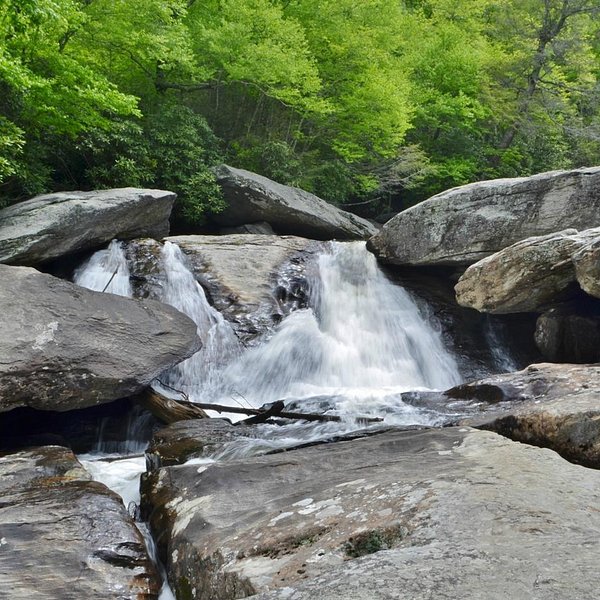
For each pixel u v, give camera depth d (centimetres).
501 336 1083
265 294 1029
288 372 929
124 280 962
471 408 635
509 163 2348
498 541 221
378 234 1190
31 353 646
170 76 1691
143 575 338
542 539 221
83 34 1320
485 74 2288
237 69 1594
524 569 187
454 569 187
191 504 392
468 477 324
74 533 371
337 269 1155
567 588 172
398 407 675
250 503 372
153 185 1434
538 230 996
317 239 1538
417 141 2280
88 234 967
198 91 1802
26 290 721
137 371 707
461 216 1064
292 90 1667
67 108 1155
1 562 334
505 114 2250
